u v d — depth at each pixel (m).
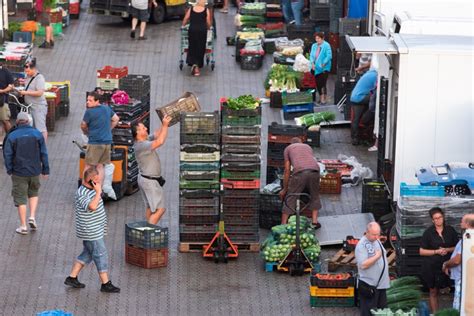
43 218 30.66
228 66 47.16
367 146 37.69
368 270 24.17
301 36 47.06
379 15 35.44
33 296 25.97
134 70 45.81
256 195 28.50
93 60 47.06
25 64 39.06
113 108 33.06
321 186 33.31
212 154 28.28
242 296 26.28
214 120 28.19
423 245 25.41
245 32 48.31
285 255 27.53
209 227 28.62
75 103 41.47
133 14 50.47
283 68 42.34
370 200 30.77
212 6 52.47
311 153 29.89
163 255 27.77
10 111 37.44
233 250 28.20
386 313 23.47
